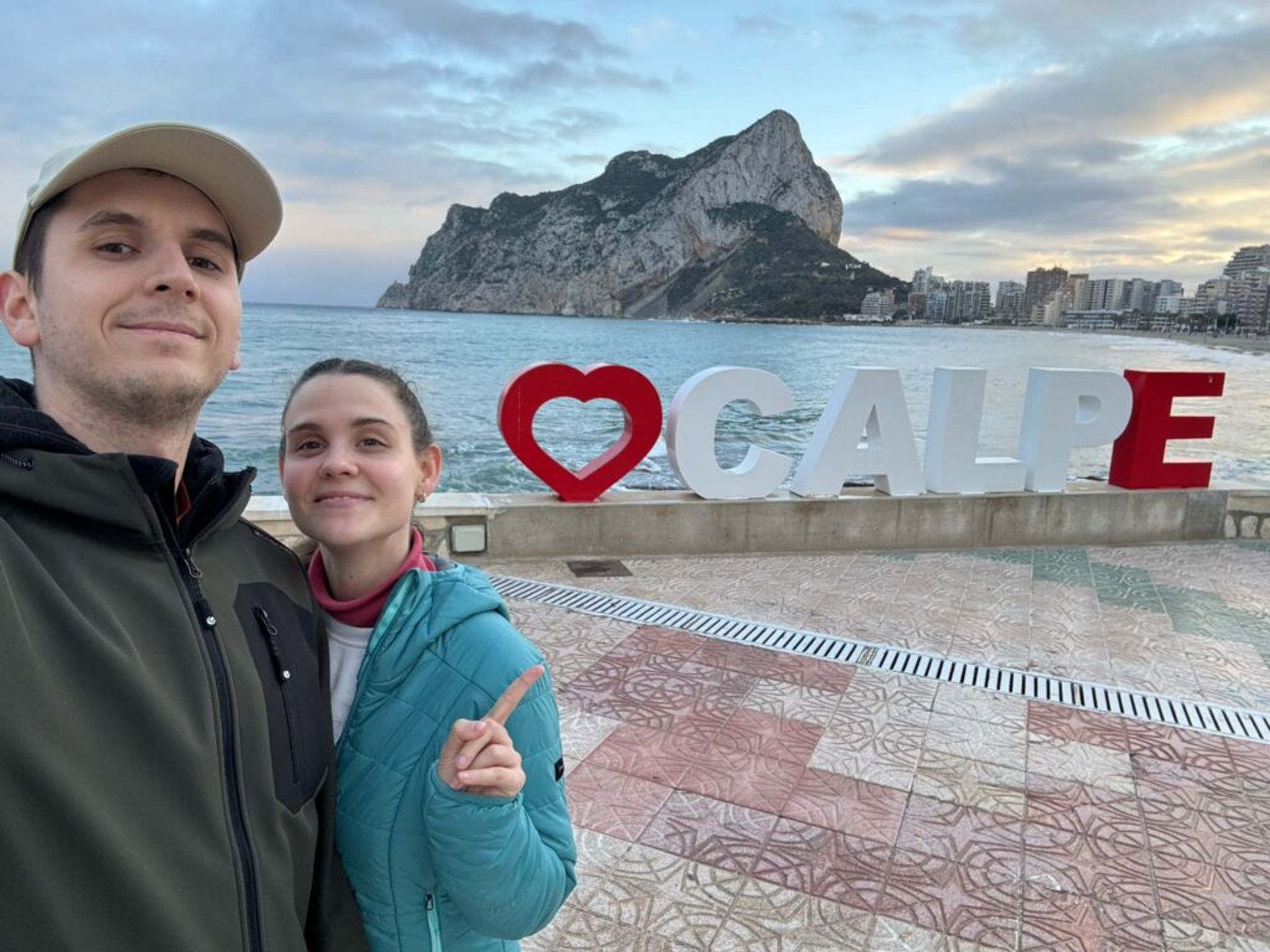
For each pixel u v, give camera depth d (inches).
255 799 39.7
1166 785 143.3
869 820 129.6
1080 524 307.6
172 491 40.6
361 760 50.7
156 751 34.5
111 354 39.0
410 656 51.1
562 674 181.2
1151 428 307.7
